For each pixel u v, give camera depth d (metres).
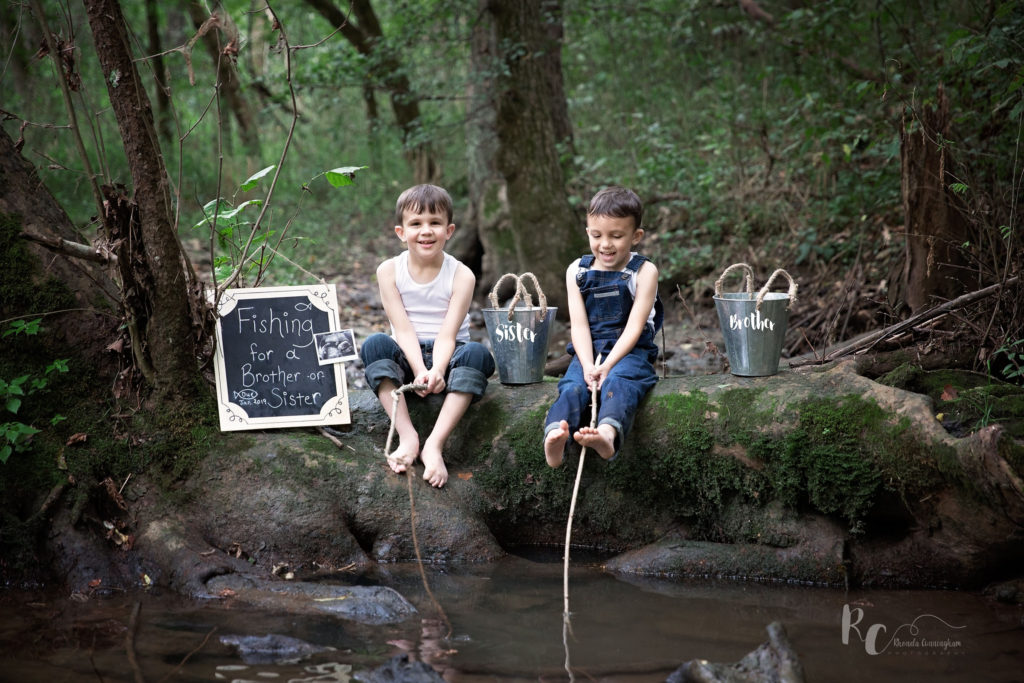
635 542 3.65
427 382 3.60
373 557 3.45
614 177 8.91
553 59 9.27
